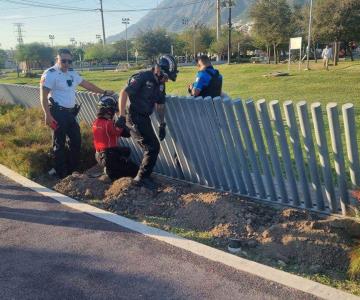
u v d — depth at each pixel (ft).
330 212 14.93
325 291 10.73
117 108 20.01
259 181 16.42
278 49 155.84
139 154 22.36
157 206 16.66
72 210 16.67
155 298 10.97
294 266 12.34
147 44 259.60
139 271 12.20
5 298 11.25
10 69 326.85
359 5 100.48
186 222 15.34
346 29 101.91
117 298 11.05
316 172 14.67
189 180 19.29
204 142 17.61
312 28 105.81
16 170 22.02
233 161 16.84
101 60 318.24
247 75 79.97
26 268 12.68
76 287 11.60
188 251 13.09
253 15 139.33
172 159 19.71
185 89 63.26
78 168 22.57
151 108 17.78
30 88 36.60
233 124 16.15
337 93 46.65
